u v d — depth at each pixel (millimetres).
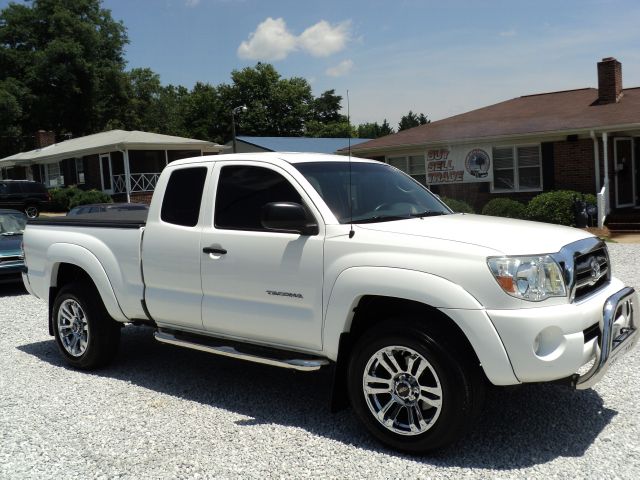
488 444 4074
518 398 4871
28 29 52062
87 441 4359
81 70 51438
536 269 3715
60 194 31984
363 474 3729
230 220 4879
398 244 4016
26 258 6645
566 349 3660
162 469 3900
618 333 4195
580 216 17156
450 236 3975
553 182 19359
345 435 4324
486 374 3684
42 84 50781
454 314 3715
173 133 63781
